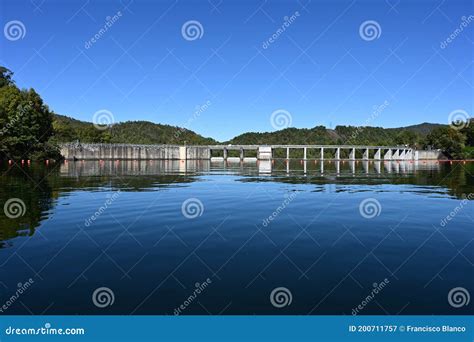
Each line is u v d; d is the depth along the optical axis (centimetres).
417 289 1182
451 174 8075
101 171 8381
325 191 4194
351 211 2705
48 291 1158
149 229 2042
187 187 4641
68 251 1579
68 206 2864
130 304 1073
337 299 1112
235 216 2472
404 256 1528
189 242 1753
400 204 3080
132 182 5388
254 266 1392
